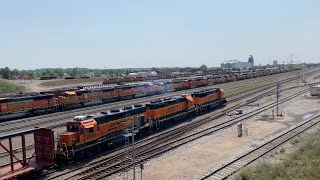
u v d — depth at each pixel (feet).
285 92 251.19
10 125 142.00
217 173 77.46
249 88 284.20
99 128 98.02
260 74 471.62
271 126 131.54
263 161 80.53
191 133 122.72
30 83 372.79
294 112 163.94
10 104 156.97
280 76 471.62
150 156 92.48
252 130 124.88
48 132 79.30
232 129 127.65
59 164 86.48
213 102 180.24
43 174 79.56
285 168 73.67
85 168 84.58
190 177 77.00
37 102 170.19
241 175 71.56
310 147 88.53
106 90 212.43
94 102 202.90
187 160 90.02
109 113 107.14
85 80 419.95
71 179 75.77
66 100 183.93
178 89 281.95
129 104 201.16
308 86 287.69
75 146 88.69
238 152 95.86
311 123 133.90
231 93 249.96
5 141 110.52
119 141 107.55
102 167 84.69
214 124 138.92
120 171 81.20
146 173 80.48
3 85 292.40
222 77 357.61
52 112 178.40
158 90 257.34
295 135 113.29
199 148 101.55
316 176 66.44
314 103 191.42
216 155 94.02
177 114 144.25
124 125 109.91
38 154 81.61
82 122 91.50
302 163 76.13
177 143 107.14
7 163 87.61
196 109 161.48
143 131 123.34
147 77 377.71
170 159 90.99
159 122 129.39
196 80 308.40
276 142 104.83
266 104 190.39
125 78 361.92
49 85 357.20
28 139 114.73
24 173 71.72
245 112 167.02
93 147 96.22
